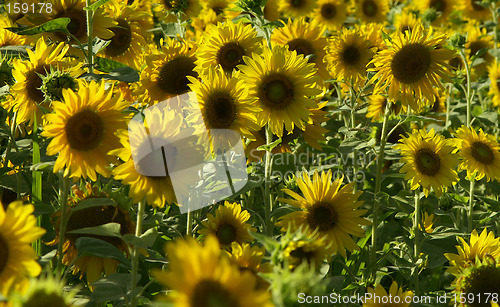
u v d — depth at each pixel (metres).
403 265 2.86
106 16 3.02
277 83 2.73
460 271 2.58
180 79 2.88
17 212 2.20
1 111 2.93
